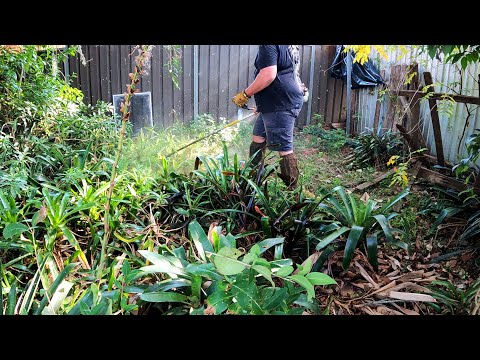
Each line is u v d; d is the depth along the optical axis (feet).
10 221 6.53
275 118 11.83
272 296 5.04
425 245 9.31
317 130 22.06
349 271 7.68
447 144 15.06
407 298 6.72
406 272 8.17
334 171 16.16
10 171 7.98
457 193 11.31
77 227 7.92
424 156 14.01
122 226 7.68
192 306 5.30
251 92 11.56
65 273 5.49
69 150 11.09
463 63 8.73
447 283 7.09
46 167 10.16
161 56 20.97
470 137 11.51
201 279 5.42
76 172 8.77
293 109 11.88
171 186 9.93
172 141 15.49
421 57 15.61
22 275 6.44
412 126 14.24
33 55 11.08
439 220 9.53
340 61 21.49
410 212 10.89
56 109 12.39
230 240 6.02
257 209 8.37
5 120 10.93
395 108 16.76
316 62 23.07
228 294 4.90
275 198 9.98
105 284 6.09
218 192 9.48
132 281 5.96
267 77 11.18
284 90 11.55
